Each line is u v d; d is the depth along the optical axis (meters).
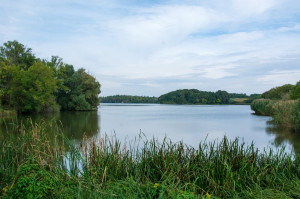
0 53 43.78
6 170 4.88
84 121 26.66
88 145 6.73
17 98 33.66
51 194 3.95
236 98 149.12
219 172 5.51
